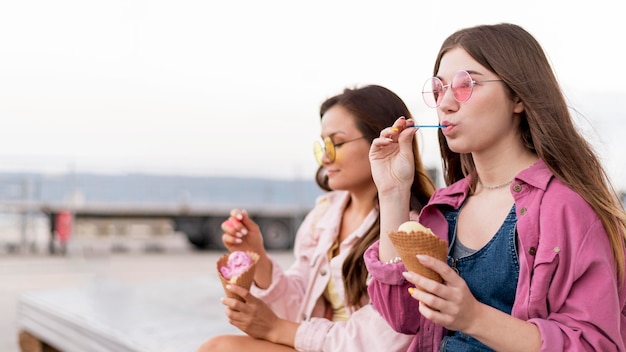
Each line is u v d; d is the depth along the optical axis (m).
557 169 1.56
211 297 4.23
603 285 1.42
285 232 14.19
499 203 1.63
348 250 2.29
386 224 1.75
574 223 1.46
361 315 2.04
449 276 1.34
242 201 14.05
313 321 2.13
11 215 12.75
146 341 2.88
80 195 12.90
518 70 1.55
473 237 1.65
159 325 3.23
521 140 1.63
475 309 1.36
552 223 1.48
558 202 1.49
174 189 13.66
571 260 1.44
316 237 2.54
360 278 2.18
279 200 14.22
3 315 6.37
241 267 2.12
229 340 2.15
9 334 5.47
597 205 1.50
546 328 1.37
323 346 2.05
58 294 4.42
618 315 1.42
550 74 1.60
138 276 9.55
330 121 2.34
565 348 1.37
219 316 3.50
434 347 1.72
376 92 2.34
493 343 1.36
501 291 1.57
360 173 2.31
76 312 3.67
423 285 1.35
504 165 1.63
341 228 2.45
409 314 1.71
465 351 1.61
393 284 1.69
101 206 13.02
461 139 1.59
